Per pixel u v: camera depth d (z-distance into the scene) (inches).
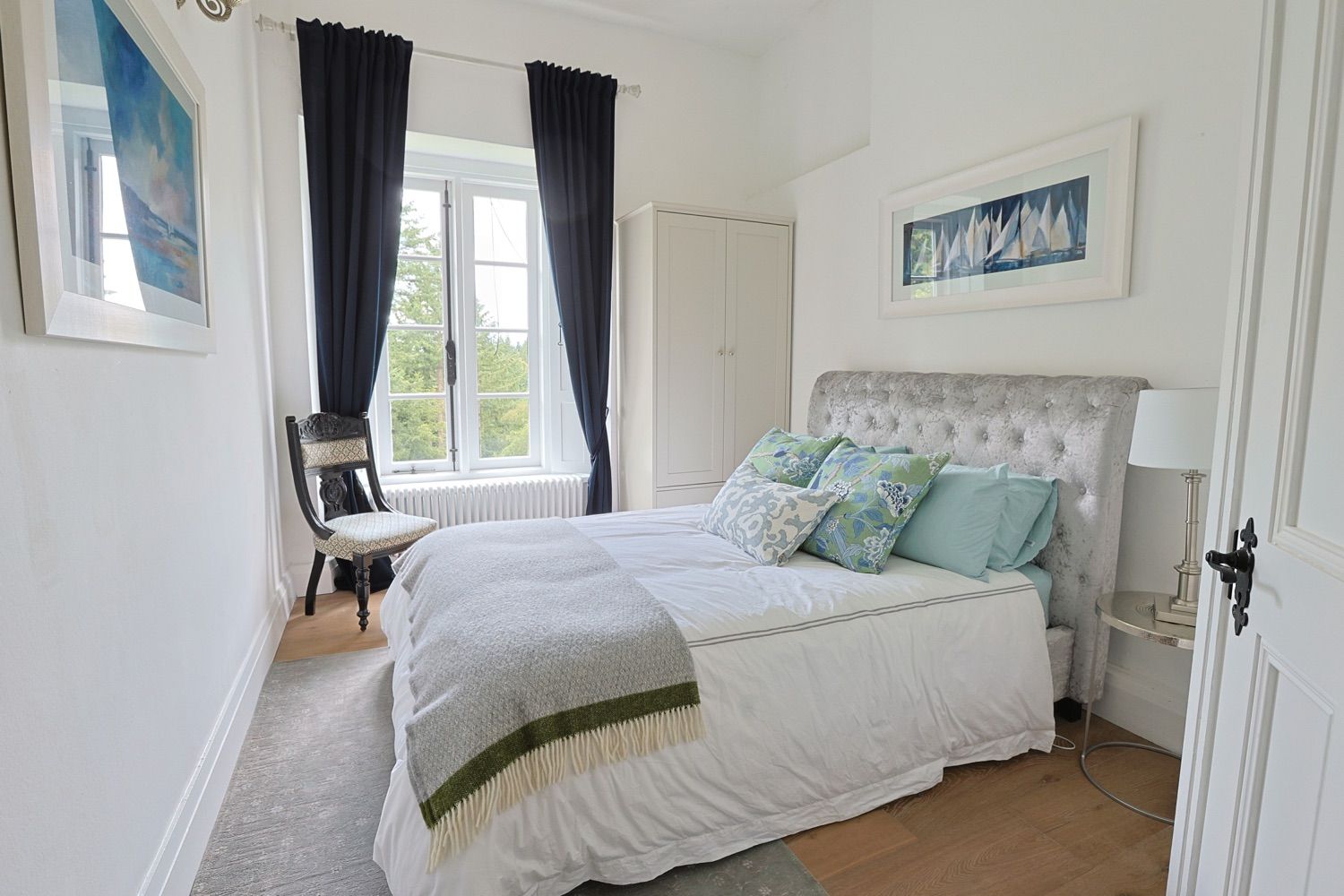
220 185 90.4
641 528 106.7
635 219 152.1
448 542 94.0
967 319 111.4
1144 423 73.6
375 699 97.5
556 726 57.8
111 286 48.2
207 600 74.2
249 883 62.4
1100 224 88.9
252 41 121.3
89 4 44.9
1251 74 44.9
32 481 37.3
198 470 72.9
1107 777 79.0
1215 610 48.1
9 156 36.0
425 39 139.3
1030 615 83.7
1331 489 36.1
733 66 170.1
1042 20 96.8
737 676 66.3
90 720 43.4
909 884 62.8
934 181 114.3
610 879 60.3
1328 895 34.0
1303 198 39.4
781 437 117.6
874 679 72.8
